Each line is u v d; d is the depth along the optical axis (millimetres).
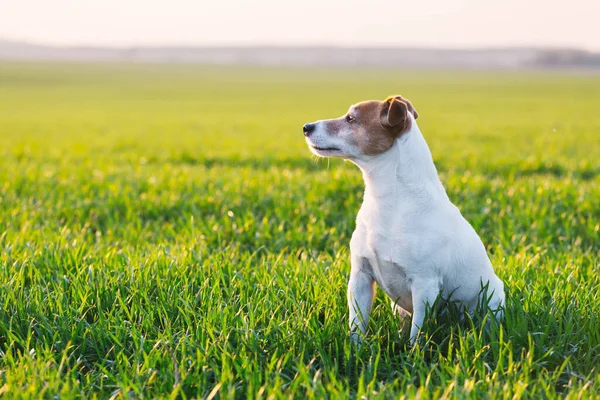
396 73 111125
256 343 4312
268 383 3889
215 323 4582
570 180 10992
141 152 17438
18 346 4570
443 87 65875
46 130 24891
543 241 7445
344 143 4570
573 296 5047
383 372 4238
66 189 10383
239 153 16656
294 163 15078
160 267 5742
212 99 47844
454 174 12242
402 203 4453
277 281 5406
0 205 9227
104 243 7250
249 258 6230
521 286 5375
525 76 104625
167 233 7676
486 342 4406
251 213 8445
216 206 9023
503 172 13609
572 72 136875
